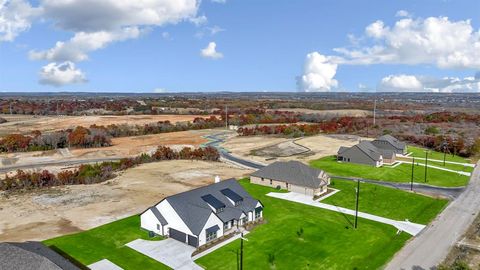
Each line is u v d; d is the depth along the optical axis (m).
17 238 44.91
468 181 73.62
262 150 109.38
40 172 75.44
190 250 41.97
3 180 69.94
